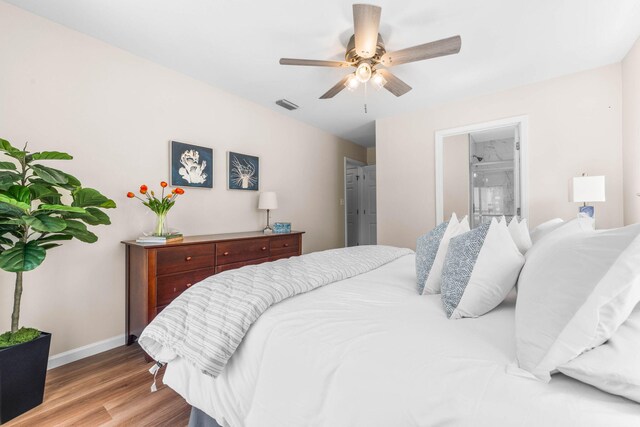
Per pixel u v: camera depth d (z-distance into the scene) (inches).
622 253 24.4
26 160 60.1
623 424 21.3
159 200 101.3
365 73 83.4
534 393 24.7
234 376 43.1
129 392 66.1
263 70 106.5
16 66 72.8
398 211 154.6
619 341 24.7
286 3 72.4
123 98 92.5
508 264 41.8
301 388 34.6
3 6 70.9
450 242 50.0
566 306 26.3
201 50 93.3
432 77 111.4
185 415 58.3
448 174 155.6
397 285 58.6
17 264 53.5
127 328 90.7
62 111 80.0
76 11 74.9
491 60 99.4
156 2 71.9
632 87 92.0
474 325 37.9
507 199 167.5
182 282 89.6
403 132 152.6
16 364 57.2
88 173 84.9
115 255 90.1
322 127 177.8
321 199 182.5
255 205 138.6
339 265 68.7
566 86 110.9
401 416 27.0
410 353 31.5
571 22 79.6
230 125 126.6
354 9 64.3
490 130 130.8
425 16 76.6
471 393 25.7
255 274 57.4
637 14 76.5
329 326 39.1
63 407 60.5
